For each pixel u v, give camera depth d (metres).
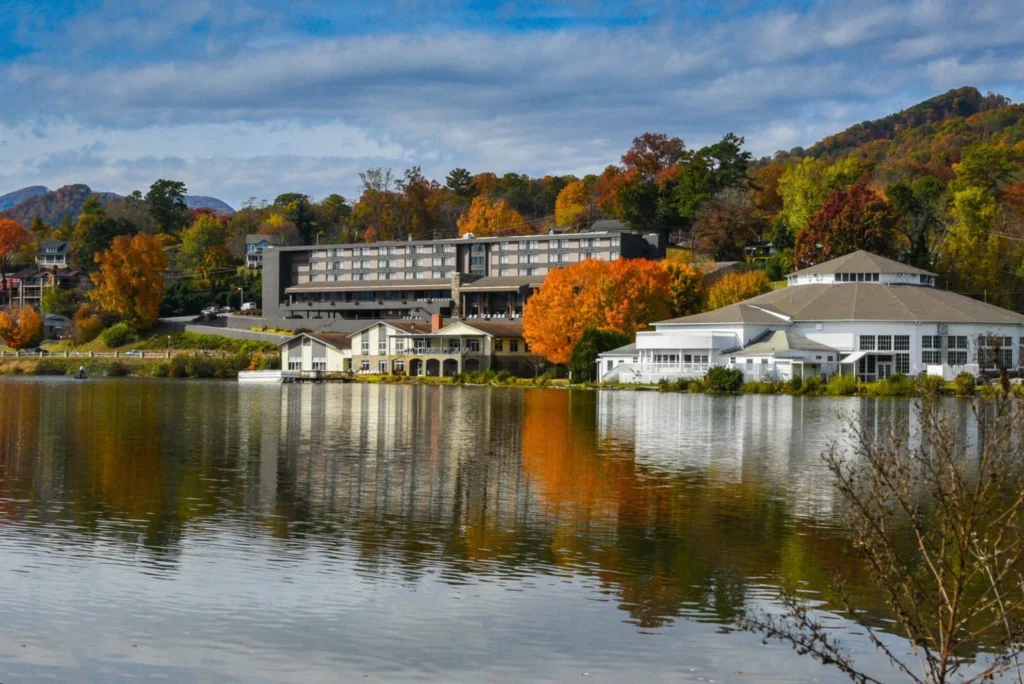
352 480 51.31
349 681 25.77
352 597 31.45
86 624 28.97
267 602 30.92
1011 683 25.73
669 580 33.41
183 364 186.00
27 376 187.88
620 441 69.12
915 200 198.50
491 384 154.00
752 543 38.06
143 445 64.94
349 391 134.25
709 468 56.06
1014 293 177.75
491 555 36.16
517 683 25.80
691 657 27.39
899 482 23.53
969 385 112.69
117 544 37.12
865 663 27.00
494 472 54.38
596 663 26.97
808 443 67.88
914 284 156.75
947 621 25.92
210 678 25.78
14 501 44.59
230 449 63.28
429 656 27.20
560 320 155.50
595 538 38.75
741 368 135.00
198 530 39.44
